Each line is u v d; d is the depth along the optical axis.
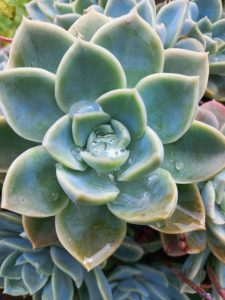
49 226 0.19
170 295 0.23
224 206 0.20
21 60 0.18
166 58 0.19
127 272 0.22
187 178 0.18
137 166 0.16
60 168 0.16
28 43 0.18
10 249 0.22
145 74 0.18
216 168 0.17
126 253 0.22
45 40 0.18
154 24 0.21
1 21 0.39
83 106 0.17
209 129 0.18
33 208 0.17
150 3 0.23
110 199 0.16
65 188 0.16
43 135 0.18
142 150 0.17
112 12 0.23
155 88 0.17
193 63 0.19
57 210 0.17
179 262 0.23
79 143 0.17
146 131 0.17
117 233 0.18
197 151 0.18
